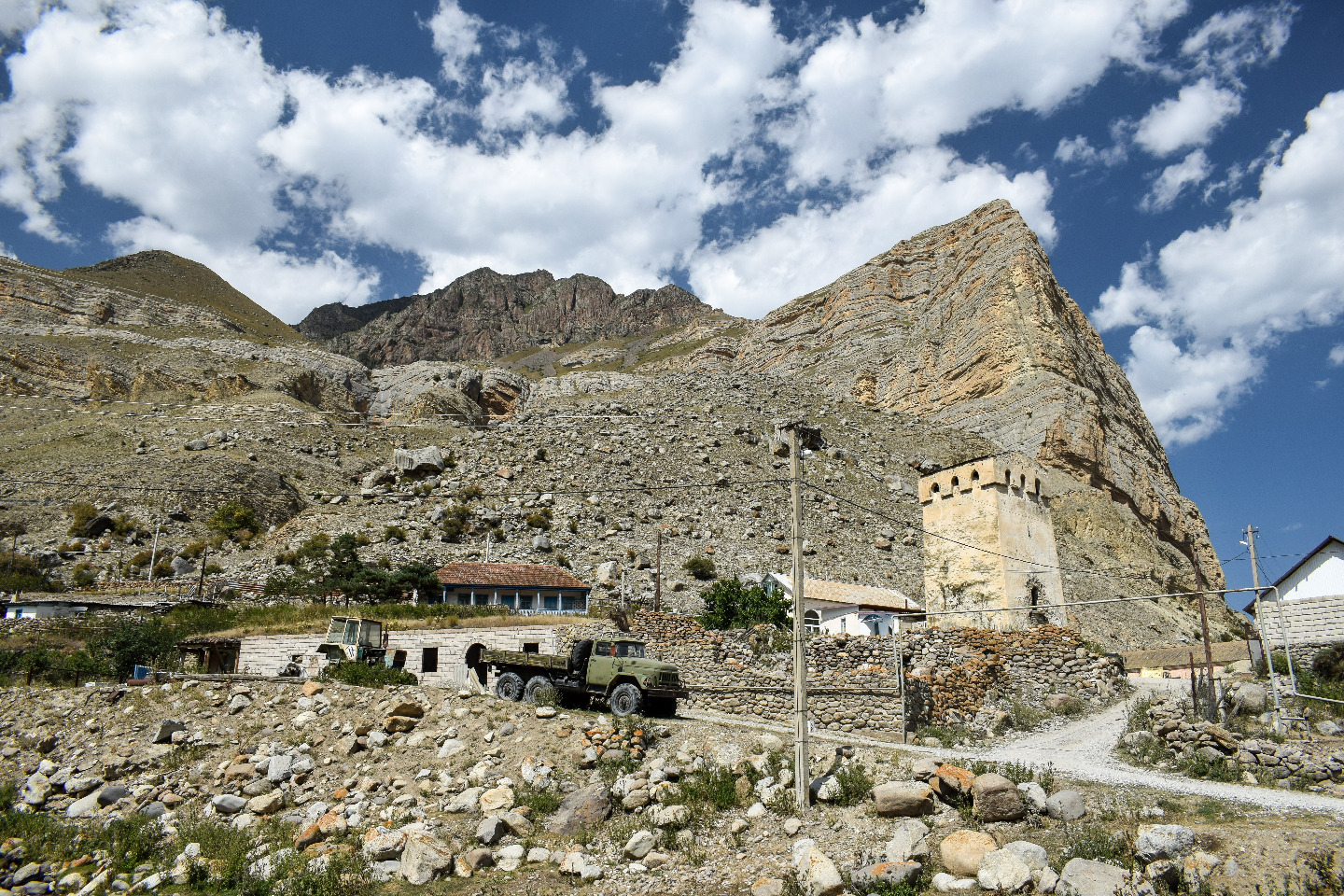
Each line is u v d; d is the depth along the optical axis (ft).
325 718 70.28
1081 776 57.62
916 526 243.19
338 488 259.19
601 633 103.86
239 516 207.72
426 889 47.50
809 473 273.13
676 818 52.90
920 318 524.93
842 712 80.59
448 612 119.96
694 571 186.09
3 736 70.03
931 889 43.34
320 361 504.02
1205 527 428.97
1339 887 36.76
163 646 97.19
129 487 214.48
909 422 384.27
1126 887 38.96
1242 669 106.32
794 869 45.85
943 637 95.30
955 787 50.65
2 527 187.73
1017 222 486.38
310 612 118.52
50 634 117.70
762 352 650.02
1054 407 355.77
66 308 502.79
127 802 61.77
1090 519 300.20
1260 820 45.11
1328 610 104.58
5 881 51.80
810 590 159.02
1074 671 96.48
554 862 50.44
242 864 51.49
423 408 427.33
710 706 88.99
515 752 62.80
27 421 294.05
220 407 332.60
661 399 370.73
